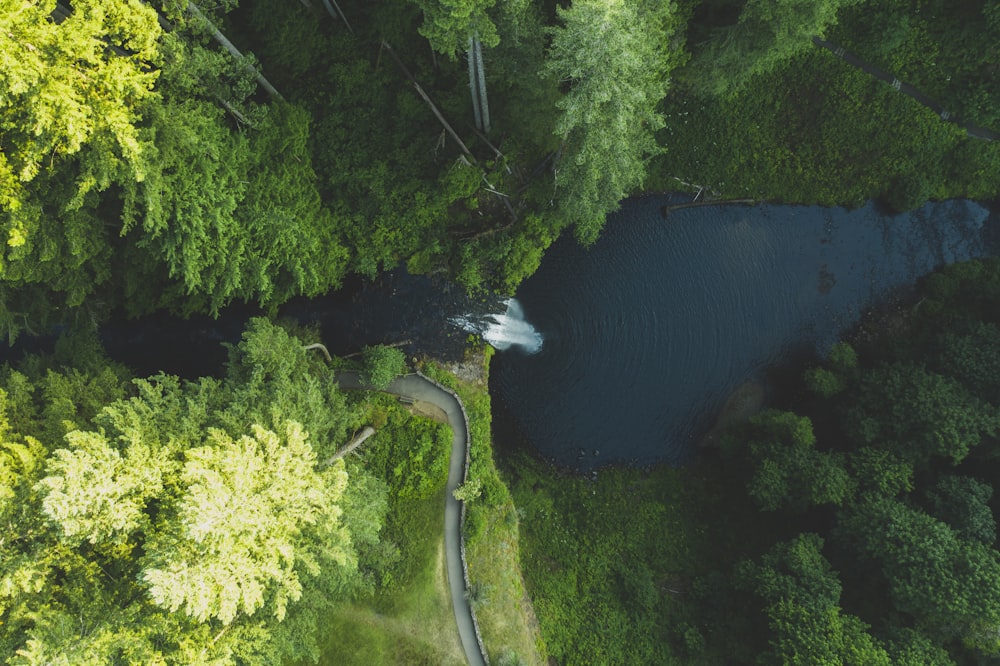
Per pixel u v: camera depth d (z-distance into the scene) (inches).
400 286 1560.0
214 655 862.5
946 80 1508.4
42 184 911.0
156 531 879.1
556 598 1502.2
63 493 786.8
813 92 1524.4
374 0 1230.3
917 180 1587.1
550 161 1451.8
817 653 1242.6
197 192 1016.2
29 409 1047.0
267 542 837.2
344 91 1320.1
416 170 1403.8
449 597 1366.9
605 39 836.0
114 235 1165.1
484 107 1269.7
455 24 905.5
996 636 1192.8
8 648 810.8
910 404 1392.7
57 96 746.8
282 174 1213.7
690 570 1541.6
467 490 1386.6
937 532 1268.5
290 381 1154.7
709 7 1256.2
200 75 997.2
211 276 1131.3
